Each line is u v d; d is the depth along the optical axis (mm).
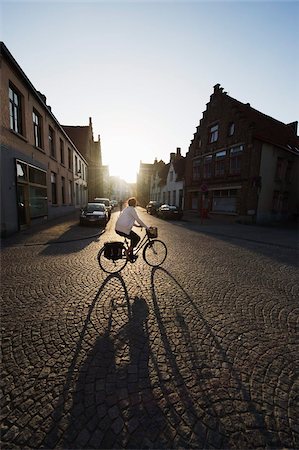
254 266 6207
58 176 16984
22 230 10758
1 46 8211
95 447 1655
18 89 10062
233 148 18953
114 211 31828
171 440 1713
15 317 3309
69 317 3334
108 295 4090
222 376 2348
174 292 4316
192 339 2928
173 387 2191
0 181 8656
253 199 17609
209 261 6562
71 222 14484
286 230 14500
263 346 2844
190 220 20000
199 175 23672
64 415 1889
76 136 33688
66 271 5293
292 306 3912
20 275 4992
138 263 6051
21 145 10398
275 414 1942
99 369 2379
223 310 3711
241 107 19625
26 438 1703
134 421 1854
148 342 2834
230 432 1781
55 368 2375
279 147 18281
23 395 2057
